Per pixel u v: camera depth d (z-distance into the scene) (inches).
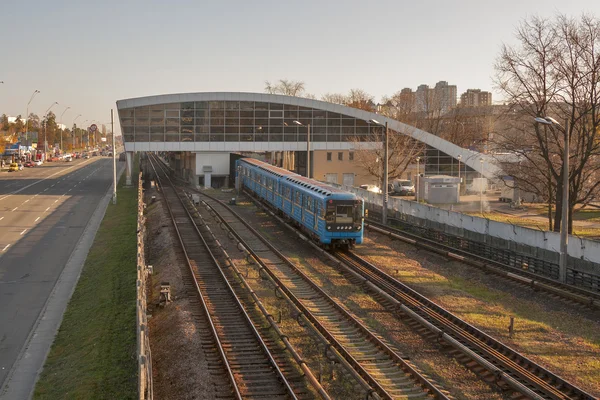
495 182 2442.2
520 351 626.2
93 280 1037.2
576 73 1286.9
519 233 1133.1
